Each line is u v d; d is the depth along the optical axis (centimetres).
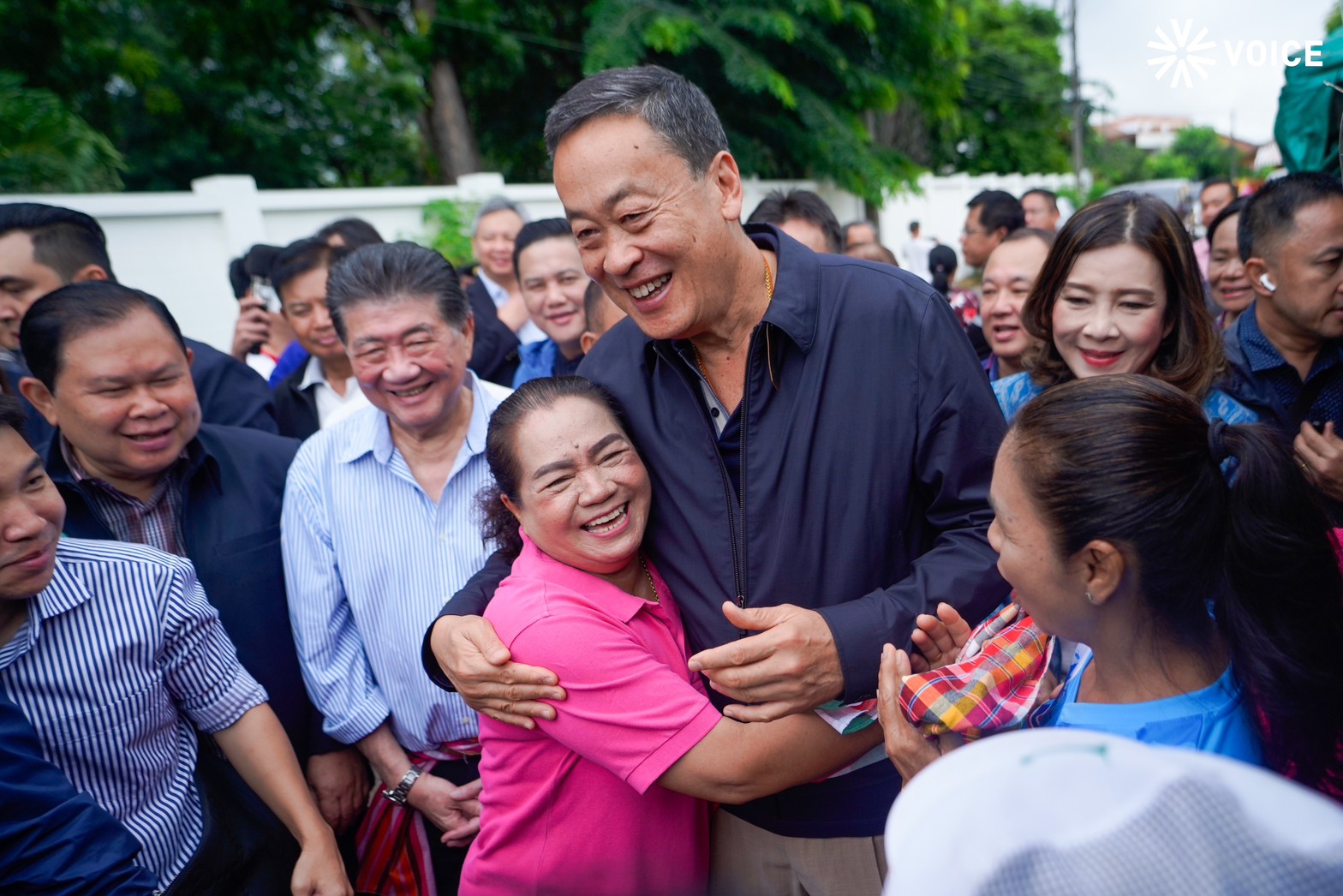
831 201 1273
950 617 126
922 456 140
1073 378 196
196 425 198
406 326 189
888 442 139
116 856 125
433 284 196
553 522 139
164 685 162
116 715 153
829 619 128
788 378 141
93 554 155
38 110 653
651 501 150
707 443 145
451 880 204
